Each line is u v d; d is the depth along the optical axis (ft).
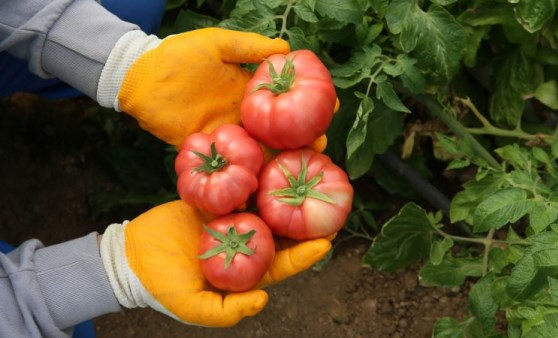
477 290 3.76
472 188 3.92
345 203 3.35
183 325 4.47
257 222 3.30
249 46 3.50
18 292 3.34
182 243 3.40
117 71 3.50
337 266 4.57
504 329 4.36
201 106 3.52
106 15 3.56
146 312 4.51
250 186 3.31
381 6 3.89
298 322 4.46
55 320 3.40
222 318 3.31
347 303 4.49
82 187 4.74
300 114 3.32
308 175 3.38
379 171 4.58
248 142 3.35
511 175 3.75
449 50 3.83
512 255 3.82
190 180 3.32
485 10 4.03
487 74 4.40
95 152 4.82
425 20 3.80
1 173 4.72
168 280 3.32
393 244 4.13
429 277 4.01
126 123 4.85
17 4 3.48
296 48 3.80
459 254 4.47
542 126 4.38
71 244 3.44
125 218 4.69
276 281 3.42
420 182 4.47
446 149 4.18
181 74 3.47
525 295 3.40
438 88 4.08
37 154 4.78
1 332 3.31
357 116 3.73
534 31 3.83
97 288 3.38
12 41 3.52
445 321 3.89
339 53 4.41
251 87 3.43
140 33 3.56
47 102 4.89
